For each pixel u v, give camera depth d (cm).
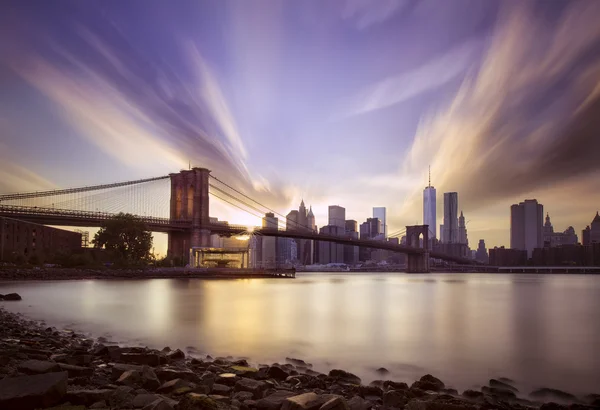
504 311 5722
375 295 8650
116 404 1035
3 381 1038
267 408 1130
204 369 1741
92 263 13100
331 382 1748
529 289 12238
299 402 1075
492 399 1623
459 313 5281
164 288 8731
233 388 1377
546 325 4250
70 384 1256
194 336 3005
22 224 12450
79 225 15175
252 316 4344
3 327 2509
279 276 17675
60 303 5125
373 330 3612
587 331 3828
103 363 1714
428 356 2594
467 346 2970
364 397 1524
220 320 3912
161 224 18238
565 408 1546
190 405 1016
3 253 11500
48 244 13962
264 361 2256
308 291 9506
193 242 18988
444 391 1738
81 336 2781
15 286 8081
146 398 1049
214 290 8619
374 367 2256
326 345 2842
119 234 14700
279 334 3212
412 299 7606
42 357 1616
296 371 1947
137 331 3178
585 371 2309
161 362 1762
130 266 13825
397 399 1406
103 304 5122
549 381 2102
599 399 1725
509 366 2398
